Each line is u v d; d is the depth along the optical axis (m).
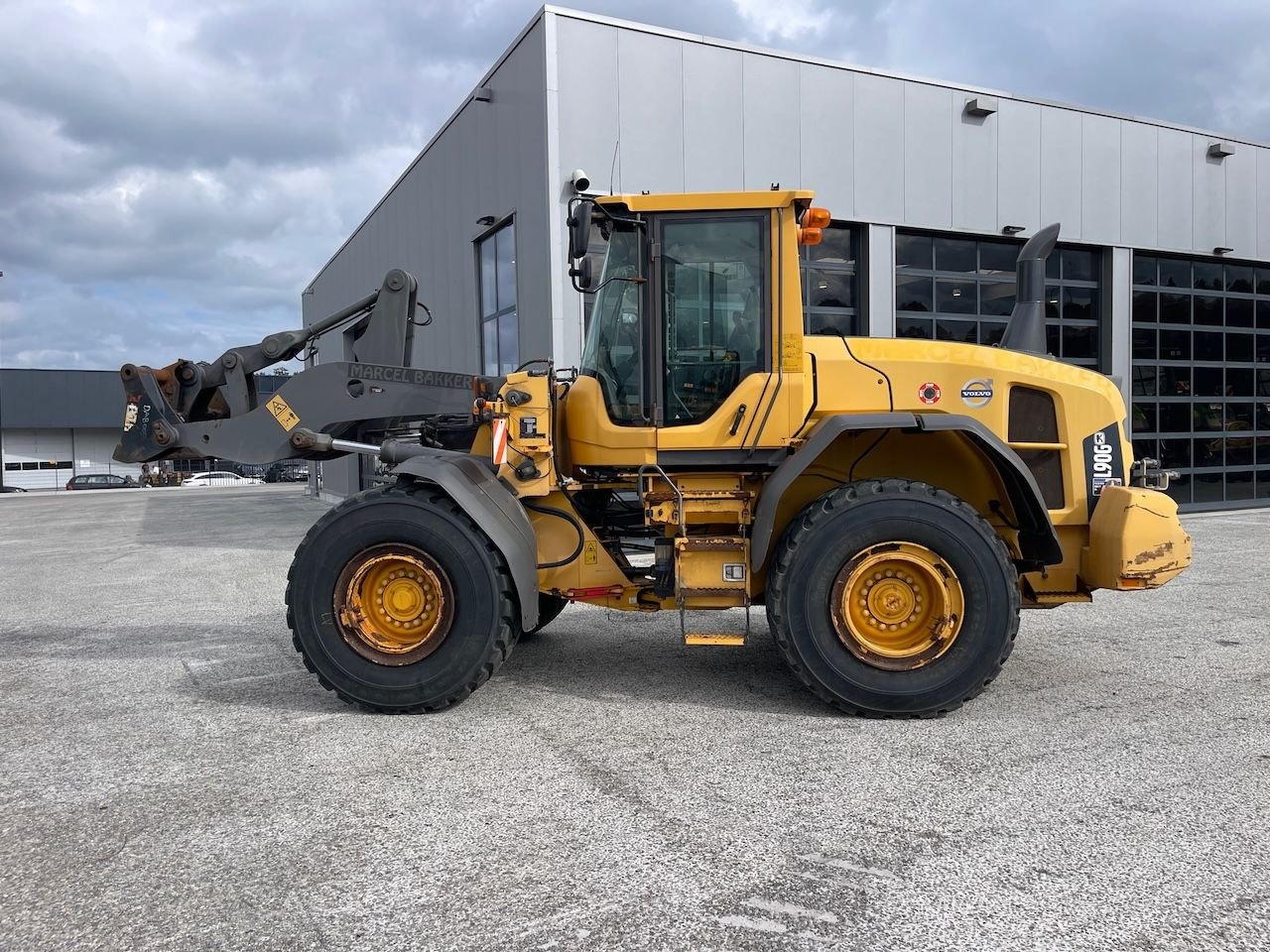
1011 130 12.17
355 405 5.46
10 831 2.88
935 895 2.38
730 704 4.18
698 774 3.29
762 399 4.14
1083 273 13.23
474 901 2.38
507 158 10.55
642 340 4.21
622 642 5.55
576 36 9.46
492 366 11.72
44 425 47.62
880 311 11.50
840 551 3.83
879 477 4.38
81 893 2.47
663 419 4.25
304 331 5.75
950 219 11.82
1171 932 2.19
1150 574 4.00
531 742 3.68
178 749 3.66
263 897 2.43
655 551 4.38
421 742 3.70
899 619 3.93
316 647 4.04
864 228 11.36
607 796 3.09
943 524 3.79
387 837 2.79
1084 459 4.31
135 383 5.43
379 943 2.19
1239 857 2.58
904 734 3.71
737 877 2.50
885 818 2.87
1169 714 3.94
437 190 13.37
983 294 12.45
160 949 2.19
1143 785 3.12
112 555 11.19
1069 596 4.41
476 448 4.74
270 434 5.44
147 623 6.48
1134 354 13.57
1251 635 5.52
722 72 10.23
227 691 4.55
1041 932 2.20
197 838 2.81
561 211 9.46
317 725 3.95
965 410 4.26
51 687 4.68
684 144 10.05
